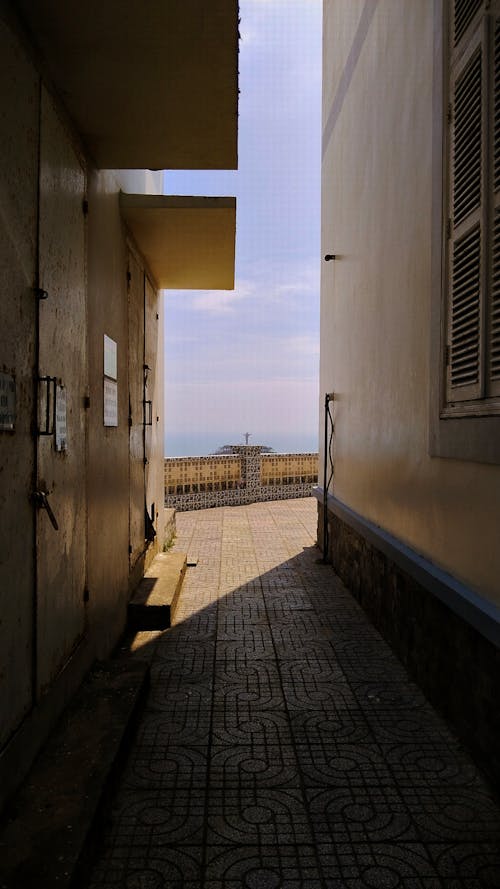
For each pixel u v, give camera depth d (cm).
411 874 260
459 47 376
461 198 372
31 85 301
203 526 1248
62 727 336
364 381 662
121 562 550
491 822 295
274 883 254
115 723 342
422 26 450
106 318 483
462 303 370
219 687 453
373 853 273
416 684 458
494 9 328
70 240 372
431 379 425
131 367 610
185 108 378
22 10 285
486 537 341
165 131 407
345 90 774
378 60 590
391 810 304
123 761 333
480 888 253
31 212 298
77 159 396
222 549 1006
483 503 345
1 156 258
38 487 305
